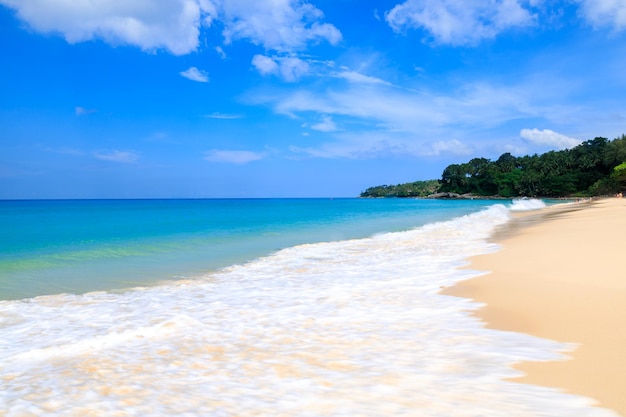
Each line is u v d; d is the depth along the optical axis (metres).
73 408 4.05
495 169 176.88
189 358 5.45
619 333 5.62
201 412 3.89
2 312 8.32
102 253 16.98
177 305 8.62
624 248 12.09
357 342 5.85
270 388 4.39
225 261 15.00
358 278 10.84
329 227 30.27
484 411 3.70
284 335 6.32
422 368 4.80
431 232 23.44
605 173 133.12
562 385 4.19
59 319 7.75
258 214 52.00
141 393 4.38
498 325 6.41
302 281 10.82
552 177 142.38
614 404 3.75
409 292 8.97
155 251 17.61
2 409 4.04
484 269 11.07
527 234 19.47
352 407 3.88
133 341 6.32
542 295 7.91
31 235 23.86
